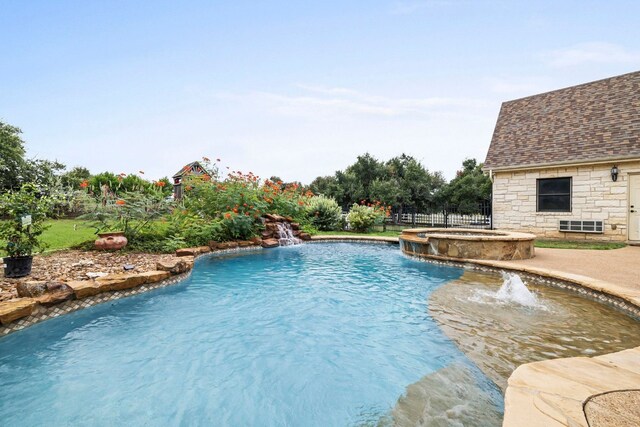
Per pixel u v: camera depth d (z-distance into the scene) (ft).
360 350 12.19
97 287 15.71
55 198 20.59
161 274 19.36
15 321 12.25
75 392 9.43
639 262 23.82
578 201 37.70
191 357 11.65
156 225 30.68
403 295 18.86
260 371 10.77
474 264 25.25
